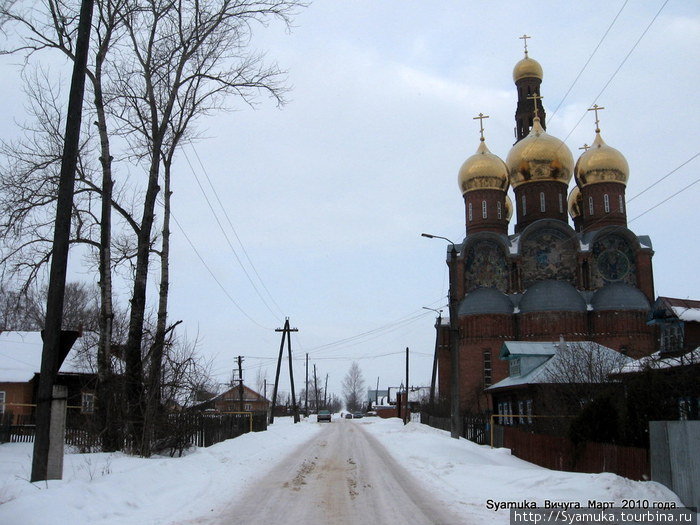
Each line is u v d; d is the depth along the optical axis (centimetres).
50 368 1178
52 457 1180
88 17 1239
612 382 2395
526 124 6856
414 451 2386
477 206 6125
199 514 1073
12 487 1099
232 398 8812
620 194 5791
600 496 1240
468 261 5838
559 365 3033
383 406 11806
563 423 2552
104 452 1833
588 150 5969
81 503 1016
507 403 4194
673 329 2441
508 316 5450
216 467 1784
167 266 2128
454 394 2866
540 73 6950
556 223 5619
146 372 1991
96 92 1983
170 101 2105
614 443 1766
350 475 1692
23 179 1995
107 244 1997
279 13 2155
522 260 5622
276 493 1343
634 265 5503
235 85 2219
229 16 2125
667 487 1301
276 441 2994
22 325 4488
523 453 2425
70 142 1204
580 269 5519
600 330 5253
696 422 1189
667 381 1722
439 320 5791
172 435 1998
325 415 7881
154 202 2084
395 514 1113
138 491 1217
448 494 1350
